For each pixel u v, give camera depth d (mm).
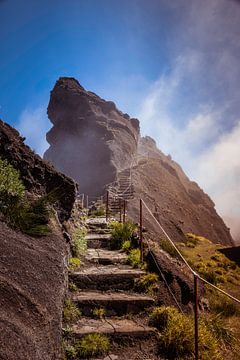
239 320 8062
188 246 25922
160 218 36000
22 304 4277
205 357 5344
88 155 52094
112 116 62906
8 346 3447
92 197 41625
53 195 7879
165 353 5461
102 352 5352
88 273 7254
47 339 4234
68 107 62844
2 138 7750
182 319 5969
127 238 9898
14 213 6316
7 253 5074
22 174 7699
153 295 6965
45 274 5348
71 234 8508
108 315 6383
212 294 9844
